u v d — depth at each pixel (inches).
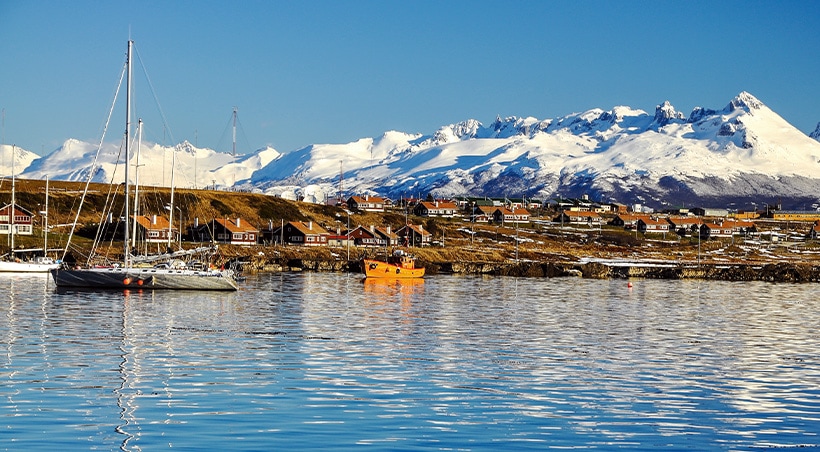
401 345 3164.4
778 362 2972.4
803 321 4389.8
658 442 1900.8
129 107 5516.7
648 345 3334.2
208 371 2551.7
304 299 4987.7
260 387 2338.8
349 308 4510.3
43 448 1744.6
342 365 2704.2
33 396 2177.7
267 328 3567.9
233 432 1881.2
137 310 4114.2
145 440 1814.7
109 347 2957.7
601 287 6825.8
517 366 2765.7
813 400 2341.3
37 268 6727.4
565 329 3786.9
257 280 6569.9
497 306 4842.5
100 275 5191.9
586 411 2160.4
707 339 3565.5
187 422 1956.2
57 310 4025.6
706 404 2269.9
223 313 4094.5
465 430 1952.5
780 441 1929.1
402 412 2096.5
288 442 1815.9
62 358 2716.5
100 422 1946.4
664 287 7081.7
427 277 7682.1
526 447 1838.1
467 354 2989.7
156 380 2405.3
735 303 5511.8
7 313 3865.7
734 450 1854.1
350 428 1937.7
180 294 5036.9
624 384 2509.8
